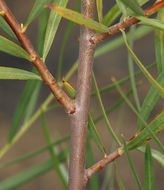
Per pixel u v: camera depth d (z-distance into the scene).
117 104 0.31
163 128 0.23
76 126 0.22
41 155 1.08
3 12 0.21
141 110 0.23
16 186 0.37
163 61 0.24
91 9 0.21
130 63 0.24
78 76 0.22
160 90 0.20
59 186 0.98
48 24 0.22
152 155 0.24
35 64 0.21
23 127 0.36
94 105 0.98
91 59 0.22
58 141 0.33
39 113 0.37
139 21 0.21
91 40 0.22
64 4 0.22
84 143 0.22
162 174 0.99
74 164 0.22
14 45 0.21
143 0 0.22
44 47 0.22
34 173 0.37
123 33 0.21
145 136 0.23
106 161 0.23
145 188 0.23
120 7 0.21
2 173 1.01
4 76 0.21
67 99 0.22
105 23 0.23
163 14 0.23
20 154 1.07
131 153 1.06
